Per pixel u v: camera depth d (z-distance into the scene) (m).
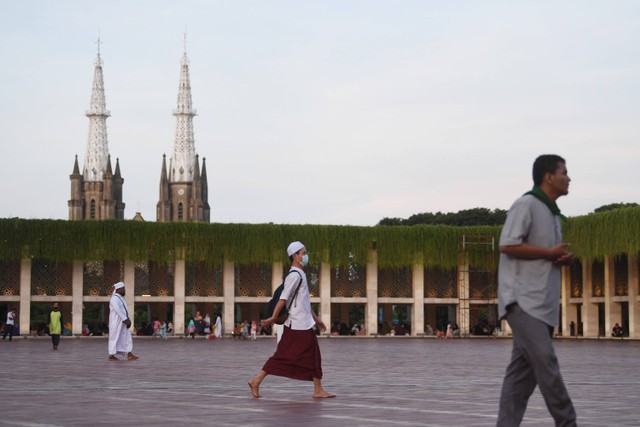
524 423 13.10
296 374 17.00
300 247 17.23
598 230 73.50
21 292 78.94
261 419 13.29
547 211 10.19
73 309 80.00
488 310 89.75
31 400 16.34
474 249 85.50
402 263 84.31
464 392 18.77
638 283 73.44
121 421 12.93
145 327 83.06
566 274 82.88
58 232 78.44
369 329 84.62
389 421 13.05
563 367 29.80
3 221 77.25
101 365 30.56
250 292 83.56
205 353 42.78
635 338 73.44
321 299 84.06
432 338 82.50
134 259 79.81
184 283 82.25
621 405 15.89
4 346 53.66
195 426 12.35
